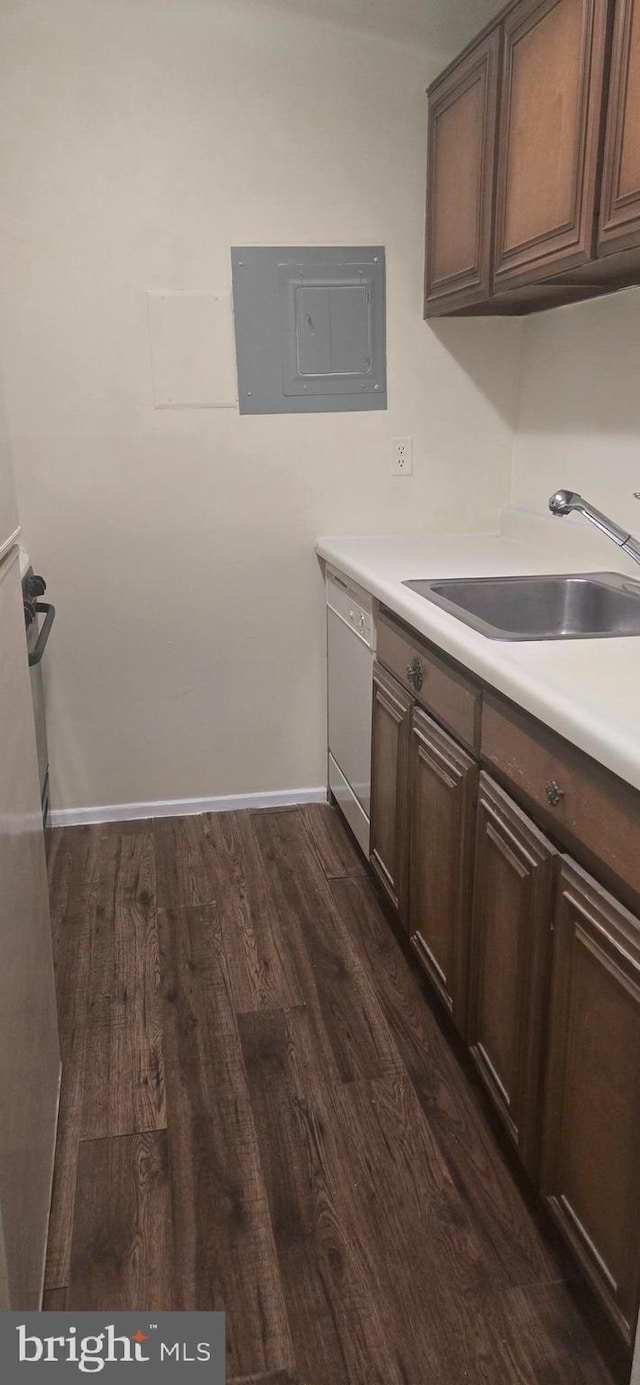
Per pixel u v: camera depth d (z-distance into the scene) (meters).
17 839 1.34
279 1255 1.48
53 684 2.86
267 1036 1.98
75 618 2.81
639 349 2.11
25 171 2.48
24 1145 1.29
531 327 2.71
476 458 2.90
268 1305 1.40
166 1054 1.93
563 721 1.23
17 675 1.43
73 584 2.79
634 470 2.17
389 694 2.18
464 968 1.75
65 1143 1.70
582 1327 1.36
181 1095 1.82
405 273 2.71
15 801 1.34
